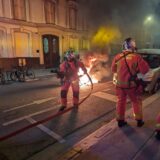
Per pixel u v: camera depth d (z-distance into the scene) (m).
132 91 3.85
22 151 3.32
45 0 17.08
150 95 6.86
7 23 14.43
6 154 3.23
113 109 5.48
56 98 6.75
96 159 2.91
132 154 3.02
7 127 4.31
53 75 13.45
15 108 5.64
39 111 5.37
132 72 3.81
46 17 17.41
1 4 13.96
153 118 4.46
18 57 15.34
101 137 3.62
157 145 3.26
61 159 3.02
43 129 4.18
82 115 5.00
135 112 3.96
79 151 3.22
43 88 8.65
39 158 3.11
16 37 15.27
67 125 4.38
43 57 17.45
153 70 7.07
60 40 19.02
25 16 15.70
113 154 3.02
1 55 14.37
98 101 6.25
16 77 11.07
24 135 3.90
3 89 8.53
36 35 16.67
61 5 18.95
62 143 3.59
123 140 3.44
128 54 3.86
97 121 4.62
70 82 5.36
